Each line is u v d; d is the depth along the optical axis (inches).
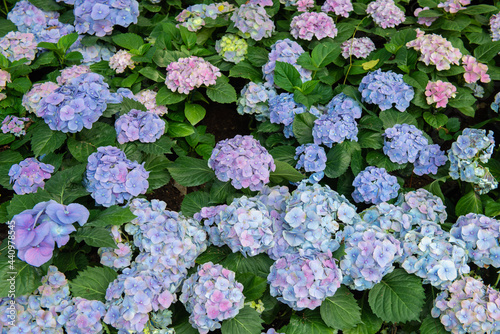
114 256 55.7
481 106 75.4
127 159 57.5
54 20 73.1
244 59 71.9
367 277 53.9
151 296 52.2
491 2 83.4
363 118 65.9
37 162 57.4
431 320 55.3
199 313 52.2
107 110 61.2
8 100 66.7
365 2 80.8
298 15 76.5
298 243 54.8
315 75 70.2
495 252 54.9
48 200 52.9
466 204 61.4
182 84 65.9
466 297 53.7
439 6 75.6
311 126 64.4
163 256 54.6
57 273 53.0
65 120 57.6
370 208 58.0
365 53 73.0
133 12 71.5
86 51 71.9
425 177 69.0
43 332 51.7
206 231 57.8
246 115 73.4
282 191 60.0
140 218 55.7
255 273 56.2
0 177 59.9
